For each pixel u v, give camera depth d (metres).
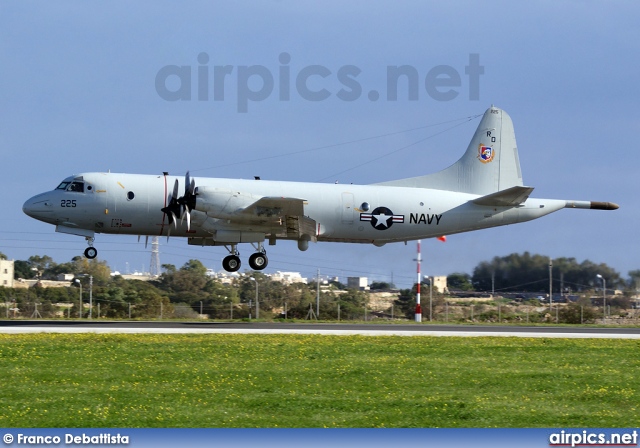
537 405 54.72
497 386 60.53
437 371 66.12
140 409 51.56
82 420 48.94
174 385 58.81
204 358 70.56
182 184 111.31
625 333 102.50
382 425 49.00
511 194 118.44
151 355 71.56
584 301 184.75
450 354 76.06
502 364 70.62
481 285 198.62
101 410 51.09
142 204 110.06
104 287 197.62
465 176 128.00
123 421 48.88
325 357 72.56
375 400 55.19
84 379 60.22
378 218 118.56
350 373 64.38
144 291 199.88
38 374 61.75
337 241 121.81
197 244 119.19
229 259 117.19
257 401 54.41
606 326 128.62
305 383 60.44
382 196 119.38
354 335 91.44
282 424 48.94
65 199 109.44
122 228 111.88
